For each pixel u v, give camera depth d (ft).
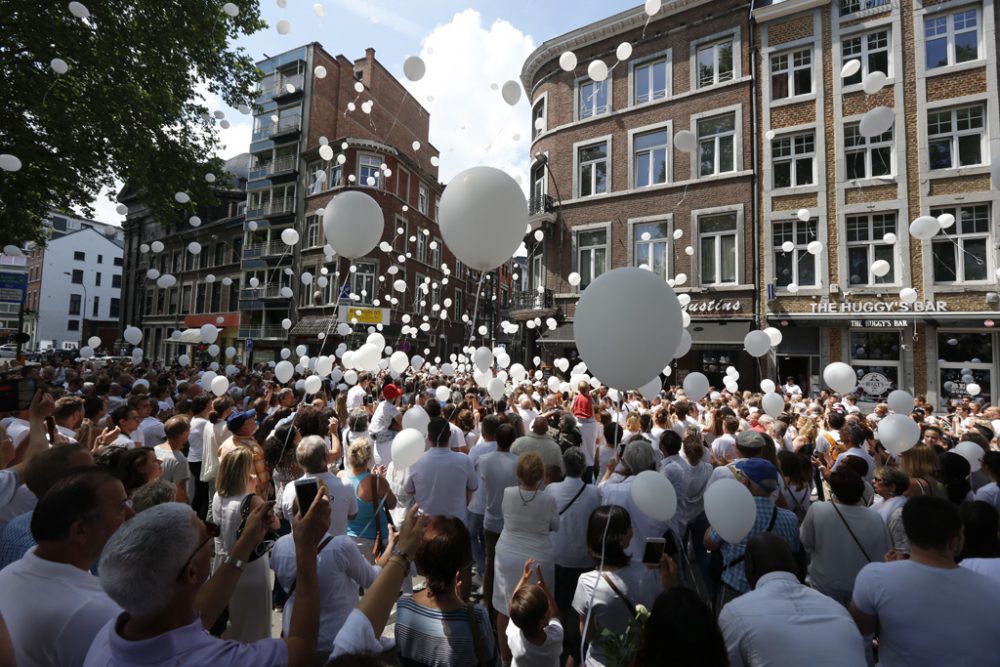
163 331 101.09
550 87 56.85
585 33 53.62
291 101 82.17
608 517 7.95
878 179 40.14
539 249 58.39
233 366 35.32
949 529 6.05
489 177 8.41
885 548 8.57
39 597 4.95
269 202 83.71
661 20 50.29
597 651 7.48
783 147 44.60
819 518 8.97
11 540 6.54
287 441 12.01
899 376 39.27
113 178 35.09
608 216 51.67
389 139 92.17
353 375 21.52
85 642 4.87
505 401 22.44
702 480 13.33
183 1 33.24
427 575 6.40
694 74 48.34
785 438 17.02
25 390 12.51
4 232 31.60
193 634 4.19
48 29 28.07
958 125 38.40
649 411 21.70
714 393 29.22
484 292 98.99
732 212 45.60
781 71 45.09
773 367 43.21
